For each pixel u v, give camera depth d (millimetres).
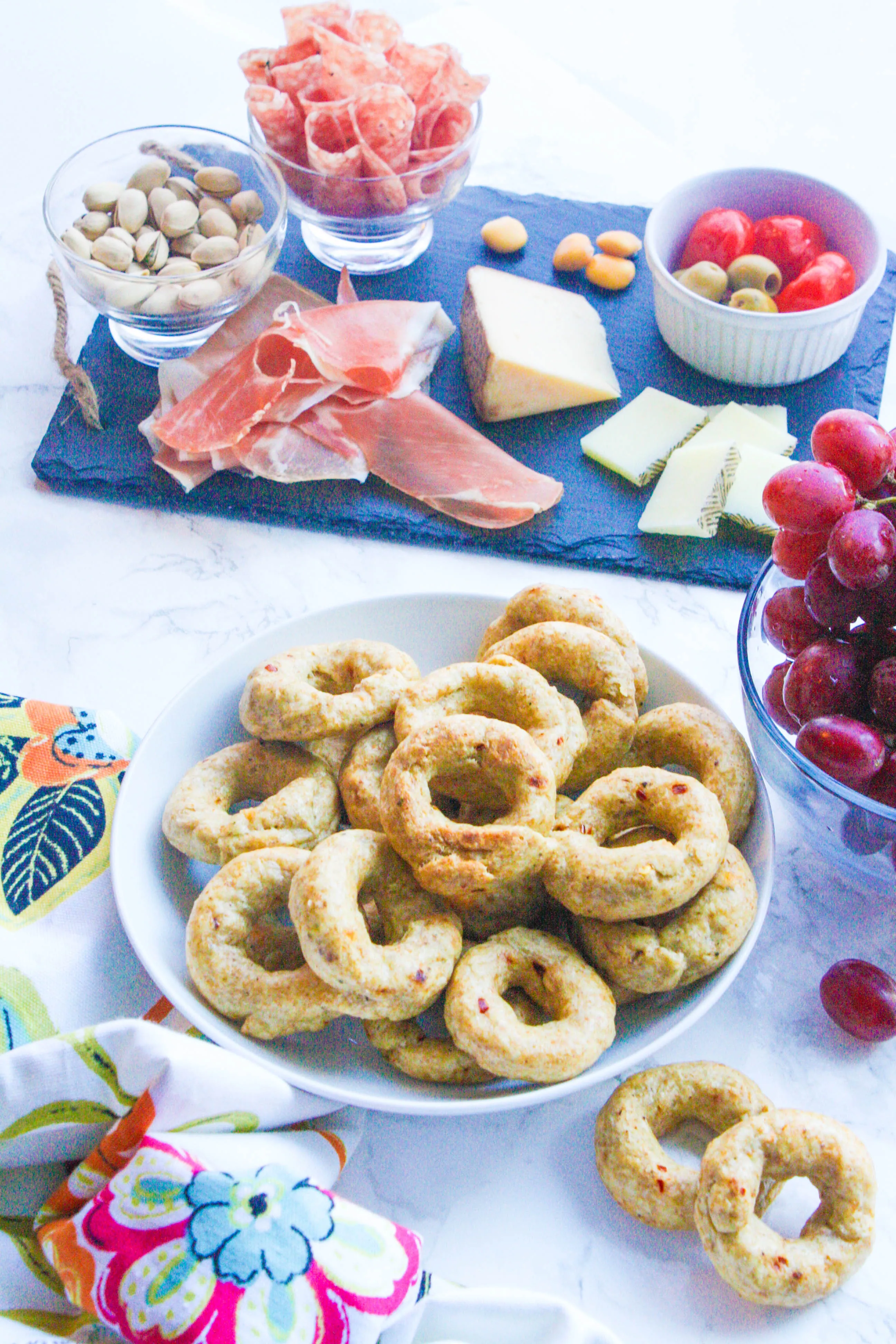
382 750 1320
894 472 1311
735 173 2037
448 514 1814
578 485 1882
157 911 1265
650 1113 1137
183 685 1591
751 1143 1058
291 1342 937
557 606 1416
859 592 1200
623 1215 1129
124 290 1860
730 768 1270
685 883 1140
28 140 2398
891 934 1345
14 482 1866
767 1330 1052
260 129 2029
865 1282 1079
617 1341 991
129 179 2045
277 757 1346
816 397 2006
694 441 1893
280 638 1438
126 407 1959
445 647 1498
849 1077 1226
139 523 1821
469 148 2047
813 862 1406
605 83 2746
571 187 2381
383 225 2080
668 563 1769
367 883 1217
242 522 1834
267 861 1204
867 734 1135
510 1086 1138
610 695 1340
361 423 1897
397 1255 1001
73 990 1224
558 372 1920
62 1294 1042
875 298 2182
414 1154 1168
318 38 1967
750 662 1414
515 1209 1132
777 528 1768
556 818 1257
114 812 1296
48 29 2617
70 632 1659
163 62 2572
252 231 1992
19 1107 1062
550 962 1165
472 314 2004
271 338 1949
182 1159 1011
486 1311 1015
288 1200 1003
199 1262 958
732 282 2014
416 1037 1152
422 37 2656
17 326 2080
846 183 2564
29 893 1271
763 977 1305
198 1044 1075
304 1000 1124
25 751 1384
